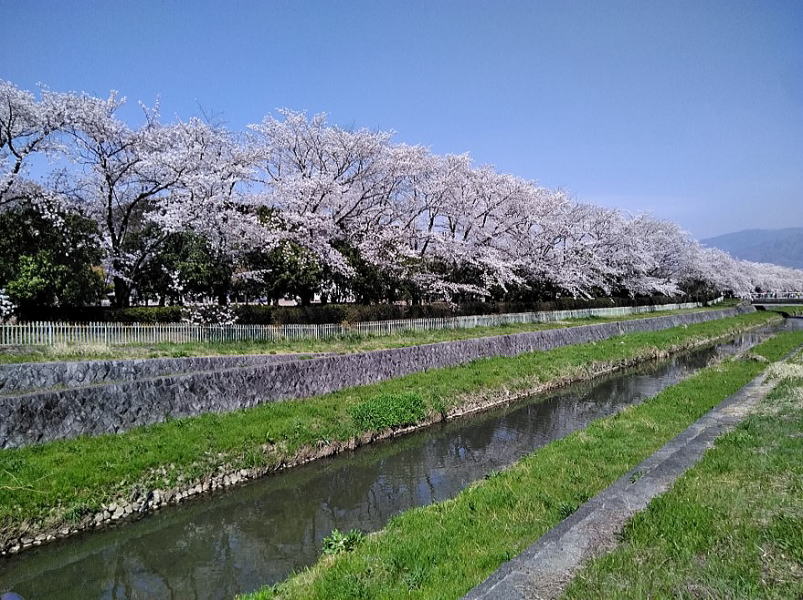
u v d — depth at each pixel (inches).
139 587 297.9
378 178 1002.7
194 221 718.5
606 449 425.1
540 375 817.5
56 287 607.8
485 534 278.7
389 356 721.6
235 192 855.1
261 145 932.0
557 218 1430.9
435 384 690.8
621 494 273.9
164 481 390.0
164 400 482.6
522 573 197.8
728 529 222.7
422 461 485.1
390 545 271.0
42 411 405.4
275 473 449.4
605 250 1692.9
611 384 850.8
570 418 637.9
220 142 816.9
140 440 427.5
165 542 344.5
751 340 1518.2
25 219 635.5
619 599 172.4
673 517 234.4
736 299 3117.6
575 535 228.7
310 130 933.8
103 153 692.7
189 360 591.8
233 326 733.3
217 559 323.9
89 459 384.8
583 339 1205.7
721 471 301.6
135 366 537.3
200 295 767.7
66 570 316.8
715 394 601.0
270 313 825.5
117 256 723.4
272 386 571.5
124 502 366.0
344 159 956.0
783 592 174.4
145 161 675.4
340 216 941.2
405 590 218.7
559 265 1416.1
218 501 398.6
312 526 362.9
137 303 869.8
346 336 863.1
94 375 502.9
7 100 598.2
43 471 359.9
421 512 327.6
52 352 543.5
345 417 544.7
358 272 933.2
